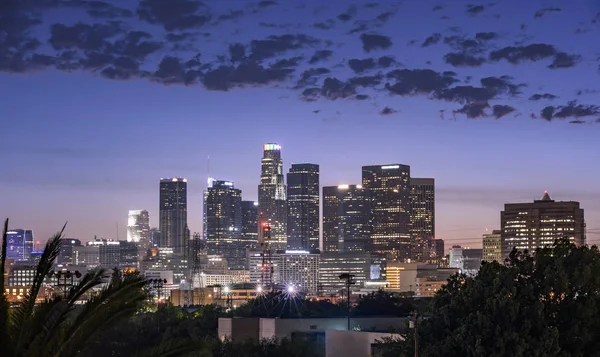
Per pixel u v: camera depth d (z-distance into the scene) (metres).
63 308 34.22
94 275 34.84
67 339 33.00
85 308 33.75
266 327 144.88
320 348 132.00
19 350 31.73
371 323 145.12
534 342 76.94
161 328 162.88
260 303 173.88
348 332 116.25
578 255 86.75
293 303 171.50
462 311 85.00
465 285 89.38
